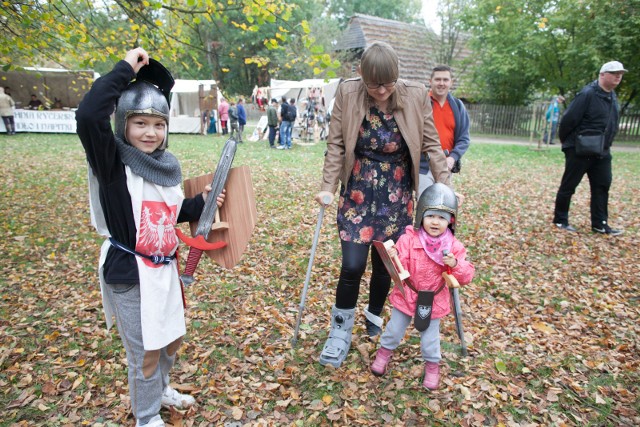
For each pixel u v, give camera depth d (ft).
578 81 68.03
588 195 29.22
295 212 23.73
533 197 28.53
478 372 10.12
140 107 6.77
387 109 9.43
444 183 9.87
